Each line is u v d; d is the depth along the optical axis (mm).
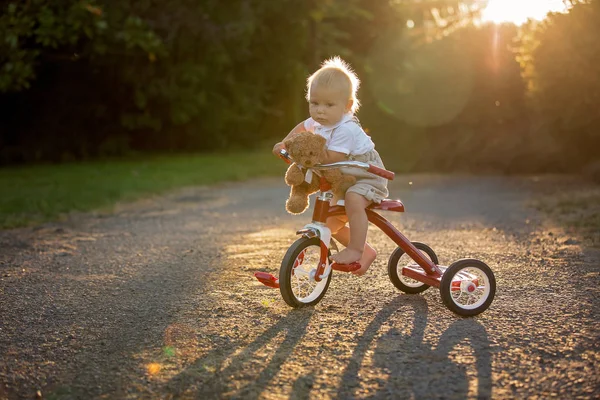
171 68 16922
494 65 13844
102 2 14336
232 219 8117
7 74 12883
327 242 3998
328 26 20906
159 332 3693
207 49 17516
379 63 20500
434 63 14445
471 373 3014
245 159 15719
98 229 7367
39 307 4223
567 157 12898
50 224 7637
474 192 10469
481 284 3996
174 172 12906
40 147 16250
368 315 3910
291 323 3783
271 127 21188
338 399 2803
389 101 15508
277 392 2885
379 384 2930
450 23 15906
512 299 4184
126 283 4828
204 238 6758
